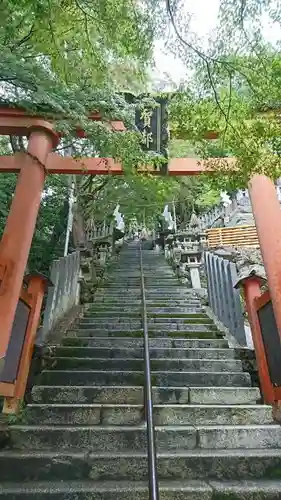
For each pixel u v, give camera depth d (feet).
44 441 8.81
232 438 8.96
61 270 17.21
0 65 10.10
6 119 13.97
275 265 11.62
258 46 8.80
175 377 11.89
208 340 14.61
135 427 9.09
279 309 10.52
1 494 6.92
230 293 15.79
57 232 30.76
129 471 7.83
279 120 9.87
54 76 12.19
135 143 12.18
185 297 22.62
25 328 11.32
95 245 34.04
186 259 27.91
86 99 12.60
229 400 10.92
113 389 10.98
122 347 14.38
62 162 14.78
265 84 9.24
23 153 14.07
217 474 7.86
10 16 9.93
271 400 10.50
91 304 20.90
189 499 7.00
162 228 46.21
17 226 12.12
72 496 6.96
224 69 9.21
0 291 10.66
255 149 9.84
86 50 11.34
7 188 23.99
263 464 7.98
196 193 41.73
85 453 8.15
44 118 13.42
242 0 7.96
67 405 10.01
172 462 7.92
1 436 8.80
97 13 9.56
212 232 39.70
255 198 13.34
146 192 20.52
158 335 15.79
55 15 9.57
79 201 32.30
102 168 14.73
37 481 7.62
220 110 9.72
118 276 29.96
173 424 9.68
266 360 11.19
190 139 11.05
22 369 10.58
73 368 12.70
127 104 13.16
